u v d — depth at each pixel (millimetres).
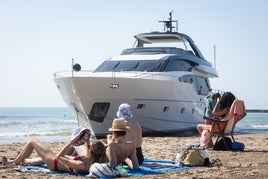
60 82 19734
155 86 19578
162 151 11969
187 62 22516
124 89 18766
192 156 8297
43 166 7695
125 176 6871
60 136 26375
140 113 19641
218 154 10633
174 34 23703
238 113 11562
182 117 21969
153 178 6691
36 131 32688
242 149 11797
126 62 21078
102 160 7055
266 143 15133
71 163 6980
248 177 6824
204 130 12070
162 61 20891
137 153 8062
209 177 6824
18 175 6770
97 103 18781
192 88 22516
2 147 13422
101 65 21422
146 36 24062
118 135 7188
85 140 7176
